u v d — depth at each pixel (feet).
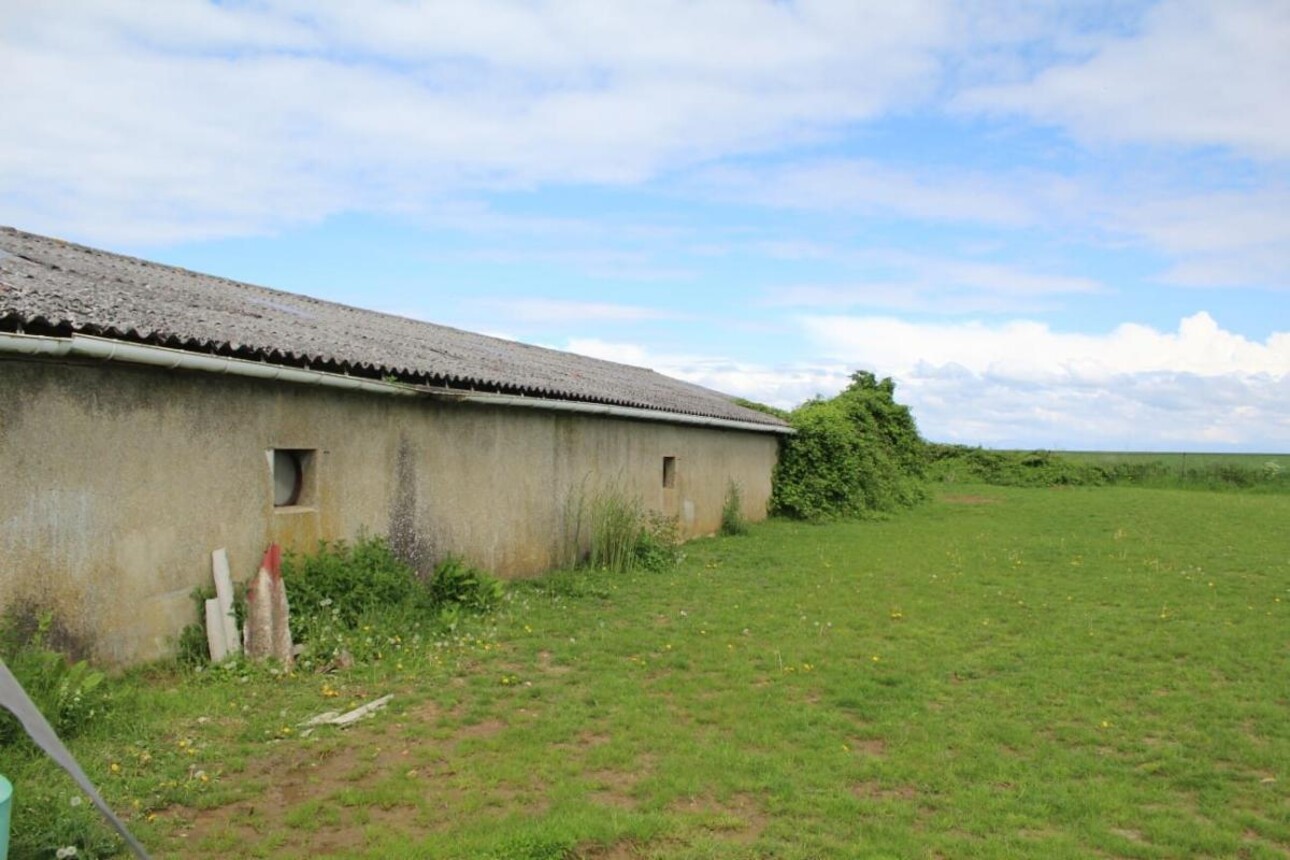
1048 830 15.79
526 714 21.24
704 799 16.67
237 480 24.34
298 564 26.50
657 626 30.68
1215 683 24.82
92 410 20.34
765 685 24.06
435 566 32.65
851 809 16.21
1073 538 56.54
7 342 17.54
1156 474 113.50
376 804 16.03
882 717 21.58
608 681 23.91
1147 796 17.26
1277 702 23.24
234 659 22.74
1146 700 23.17
